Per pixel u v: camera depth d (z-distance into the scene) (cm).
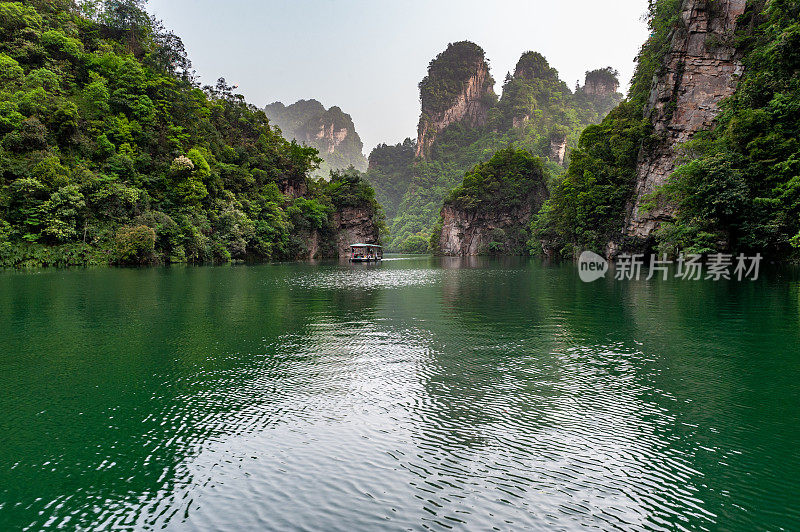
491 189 13088
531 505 561
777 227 3775
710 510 554
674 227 4691
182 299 2483
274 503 571
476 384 1027
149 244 5612
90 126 6159
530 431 779
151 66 7950
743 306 2105
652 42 6819
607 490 598
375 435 764
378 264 7469
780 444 729
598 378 1066
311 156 11694
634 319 1828
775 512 551
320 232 10894
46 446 736
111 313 2003
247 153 9500
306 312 2056
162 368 1159
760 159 3997
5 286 3036
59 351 1330
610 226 6662
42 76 6078
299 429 790
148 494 596
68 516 550
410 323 1777
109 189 5575
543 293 2794
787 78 3956
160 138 7044
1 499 588
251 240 8219
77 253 5128
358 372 1120
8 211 4900
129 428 800
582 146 7844
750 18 5194
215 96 10569
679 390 984
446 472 641
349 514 545
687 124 5475
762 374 1091
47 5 7244
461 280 3903
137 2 8812
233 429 791
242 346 1393
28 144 5269
